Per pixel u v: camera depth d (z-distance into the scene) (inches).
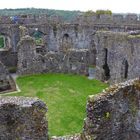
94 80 1412.4
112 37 1258.6
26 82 1375.5
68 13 3019.2
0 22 1831.9
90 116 519.2
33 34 1908.2
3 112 538.3
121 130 539.8
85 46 1929.1
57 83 1349.7
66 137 581.9
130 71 1142.3
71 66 1525.6
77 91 1234.0
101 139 526.0
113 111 525.7
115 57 1252.5
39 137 555.2
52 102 1104.2
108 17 1888.5
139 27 1748.3
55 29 1926.7
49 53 1542.8
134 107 539.2
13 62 1649.9
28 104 542.3
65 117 962.7
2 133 546.3
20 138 550.9
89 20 1937.7
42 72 1544.0
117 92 522.6
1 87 1263.5
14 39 1780.3
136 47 1088.2
